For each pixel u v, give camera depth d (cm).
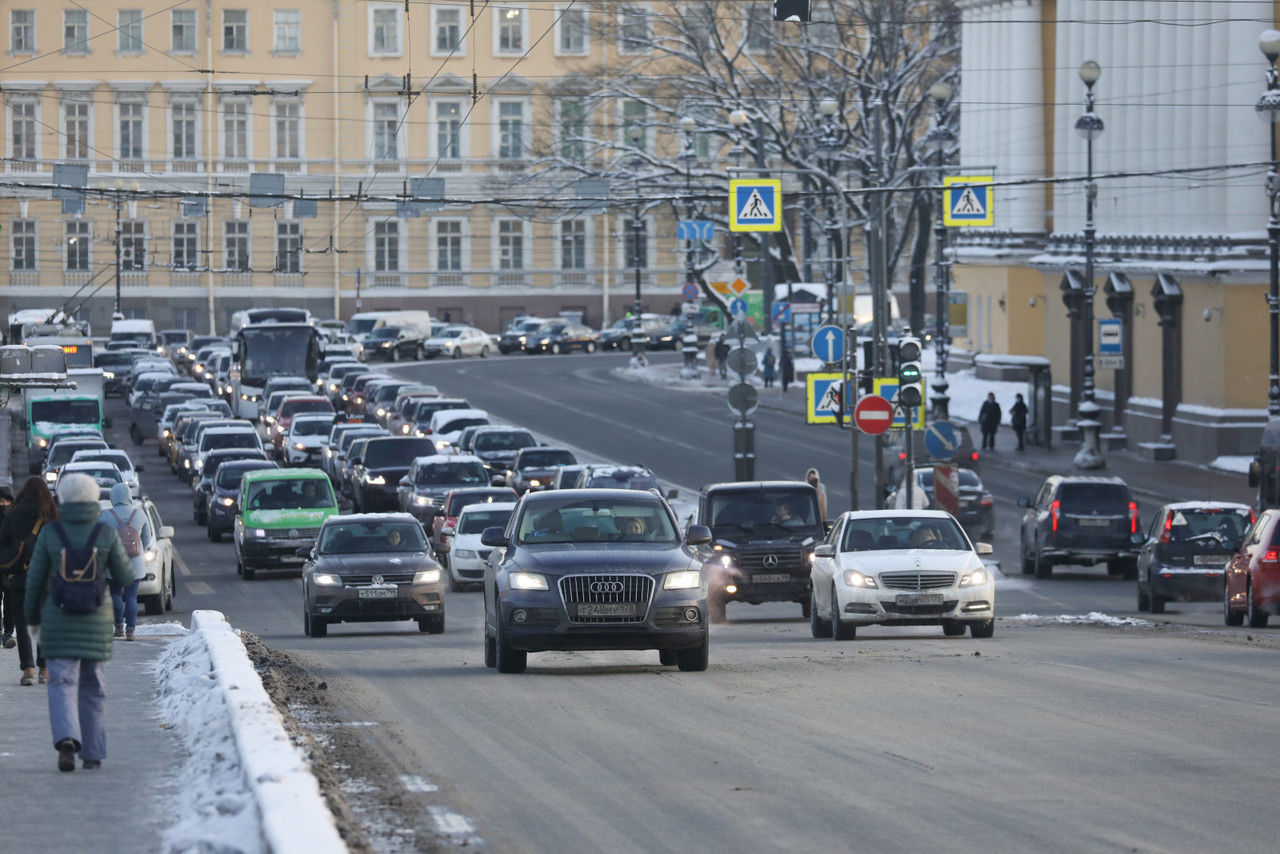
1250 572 7975
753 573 9156
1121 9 19638
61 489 3553
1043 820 3030
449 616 9631
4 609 5925
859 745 3878
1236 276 17038
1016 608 9769
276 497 11750
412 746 3903
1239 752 3762
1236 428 17225
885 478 13025
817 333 12888
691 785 3391
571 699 4806
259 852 2605
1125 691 4881
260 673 5169
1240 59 17388
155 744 3831
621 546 5775
